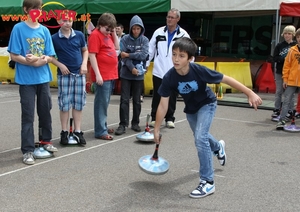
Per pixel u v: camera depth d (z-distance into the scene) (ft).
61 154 17.24
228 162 16.69
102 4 39.65
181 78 12.50
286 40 25.44
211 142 14.83
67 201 12.24
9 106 29.27
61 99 18.21
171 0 37.45
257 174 15.25
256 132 22.57
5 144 18.79
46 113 16.60
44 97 16.37
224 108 30.50
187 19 52.34
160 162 13.75
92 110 28.35
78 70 18.22
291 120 24.88
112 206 11.95
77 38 17.93
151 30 53.11
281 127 23.25
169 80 12.70
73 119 18.83
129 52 20.97
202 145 12.78
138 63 21.15
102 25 18.71
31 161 15.74
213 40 52.95
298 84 22.80
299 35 22.71
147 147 18.70
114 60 19.38
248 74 40.34
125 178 14.44
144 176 14.70
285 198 12.92
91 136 20.62
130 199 12.52
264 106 30.86
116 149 18.25
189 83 12.52
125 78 21.18
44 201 12.20
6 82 44.42
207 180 13.03
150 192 13.15
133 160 16.62
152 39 22.41
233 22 51.49
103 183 13.87
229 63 39.42
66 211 11.53
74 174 14.71
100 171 15.14
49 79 16.33
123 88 21.25
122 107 21.26
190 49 11.91
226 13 49.44
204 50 53.16
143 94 36.47
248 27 50.75
